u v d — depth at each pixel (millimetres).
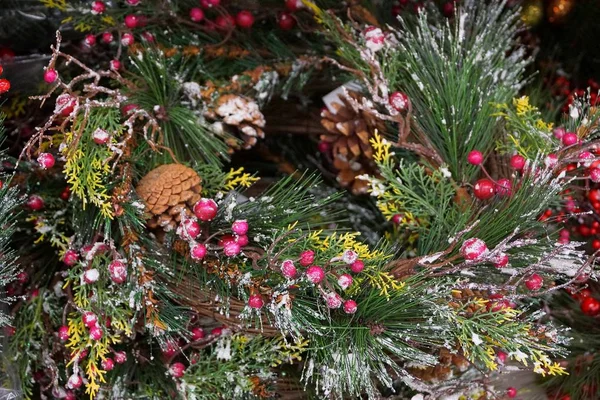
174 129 1131
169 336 1057
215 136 1147
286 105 1231
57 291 1102
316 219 1123
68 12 1147
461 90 1123
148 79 1118
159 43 1166
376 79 1102
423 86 1114
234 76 1165
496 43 1172
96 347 1060
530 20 1268
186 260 1050
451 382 1110
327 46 1202
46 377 1112
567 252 1044
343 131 1146
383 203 1097
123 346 1108
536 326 1078
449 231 1076
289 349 1095
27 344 1084
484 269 1067
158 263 1037
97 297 1049
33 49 1168
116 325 1050
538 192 1055
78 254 1091
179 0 1185
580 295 1181
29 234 1127
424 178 1104
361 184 1177
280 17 1200
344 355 1031
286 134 1266
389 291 1037
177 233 1029
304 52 1210
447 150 1130
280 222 1067
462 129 1123
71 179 1034
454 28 1202
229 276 1038
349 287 1038
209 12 1197
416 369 1113
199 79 1172
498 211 1073
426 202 1089
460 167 1120
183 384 1084
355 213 1195
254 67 1186
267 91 1172
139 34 1163
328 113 1158
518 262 1065
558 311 1190
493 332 1020
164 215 1048
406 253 1123
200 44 1180
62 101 1040
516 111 1147
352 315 1048
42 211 1111
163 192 1044
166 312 1051
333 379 1035
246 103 1145
